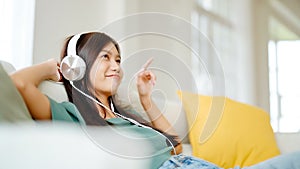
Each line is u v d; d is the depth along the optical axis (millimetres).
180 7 3701
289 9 4875
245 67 4418
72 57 1256
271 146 1979
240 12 4453
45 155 896
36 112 1235
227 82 4219
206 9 4023
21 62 2309
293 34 4840
